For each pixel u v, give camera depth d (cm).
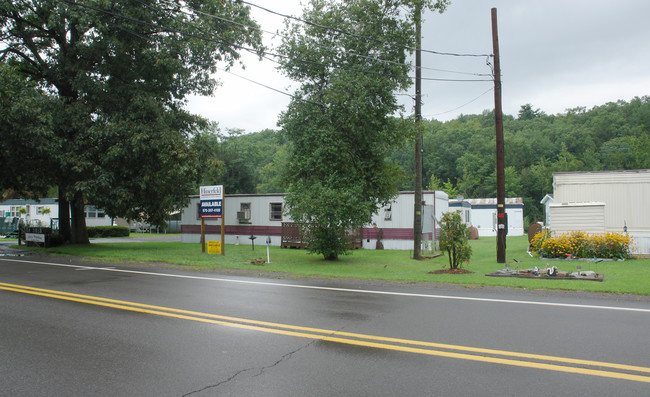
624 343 542
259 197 2625
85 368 461
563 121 10181
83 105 1878
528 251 1866
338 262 1636
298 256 1833
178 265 1456
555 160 8344
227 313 715
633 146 6881
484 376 437
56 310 732
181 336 581
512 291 941
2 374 445
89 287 973
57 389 407
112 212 2292
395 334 589
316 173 1848
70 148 1794
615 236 1506
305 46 1878
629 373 443
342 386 413
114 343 549
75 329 613
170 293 905
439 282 1080
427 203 2356
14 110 1596
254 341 559
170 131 1903
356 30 1838
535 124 9831
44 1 1762
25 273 1206
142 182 1909
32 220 4366
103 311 726
